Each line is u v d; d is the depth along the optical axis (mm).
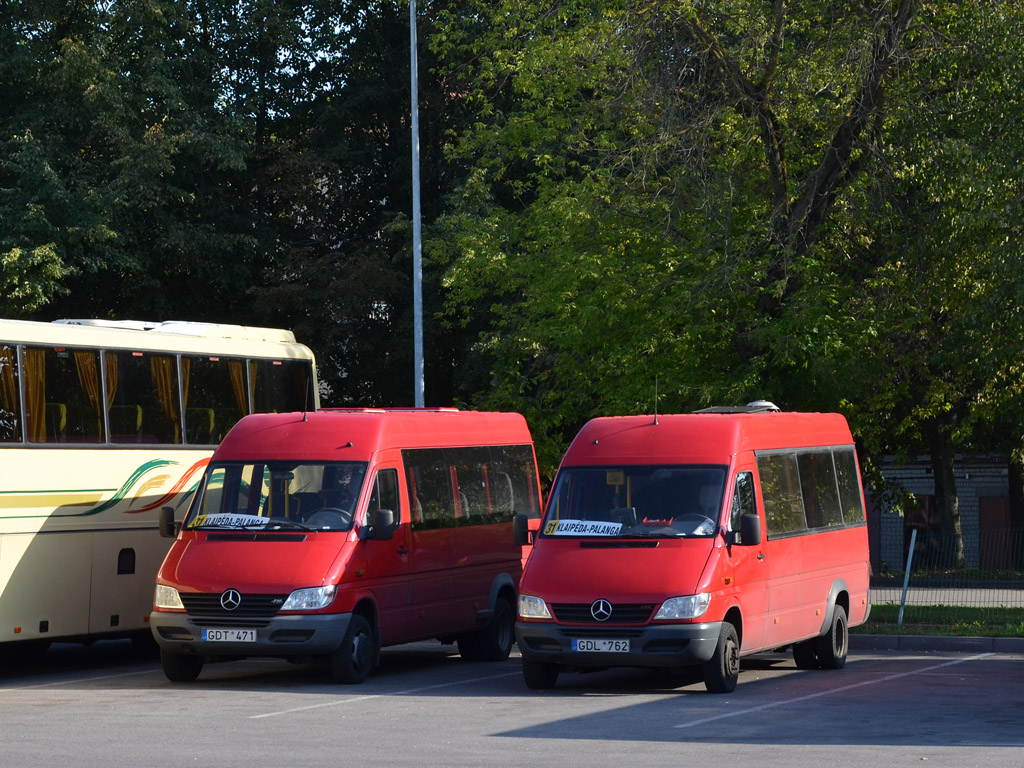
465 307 38562
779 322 28422
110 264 46469
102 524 23188
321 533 20500
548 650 18656
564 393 35219
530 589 18891
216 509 20984
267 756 13672
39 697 19047
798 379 29281
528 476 26344
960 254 30750
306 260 49406
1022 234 28750
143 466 23984
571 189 34156
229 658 20703
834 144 29938
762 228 30062
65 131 46875
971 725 15711
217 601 19859
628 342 30969
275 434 21641
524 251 37906
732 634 18922
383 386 53094
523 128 37219
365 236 53375
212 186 50625
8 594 21484
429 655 25719
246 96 50344
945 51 29109
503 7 39344
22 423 21875
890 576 37562
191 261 49031
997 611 28828
